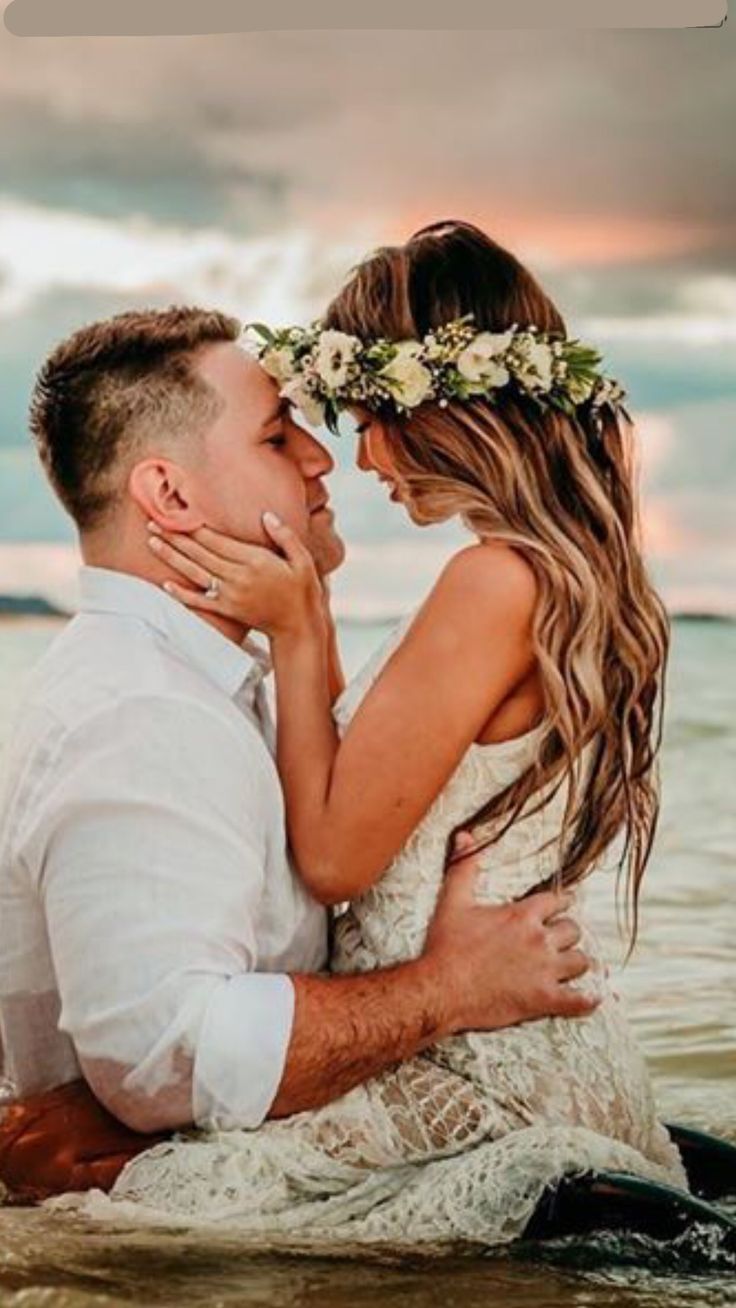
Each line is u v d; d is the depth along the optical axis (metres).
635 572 4.05
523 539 3.92
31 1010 3.97
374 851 3.90
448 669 3.89
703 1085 5.03
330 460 4.10
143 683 3.85
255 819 3.85
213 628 3.98
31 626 17.05
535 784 3.96
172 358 4.00
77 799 3.77
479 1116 3.85
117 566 4.02
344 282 4.13
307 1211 3.70
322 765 3.93
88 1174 3.79
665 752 10.58
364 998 3.79
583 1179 3.69
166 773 3.78
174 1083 3.72
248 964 3.83
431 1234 3.67
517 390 3.99
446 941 3.90
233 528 3.99
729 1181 4.12
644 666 4.04
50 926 3.81
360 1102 3.83
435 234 4.14
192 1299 3.37
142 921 3.73
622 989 5.91
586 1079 3.91
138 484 3.98
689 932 6.58
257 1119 3.75
